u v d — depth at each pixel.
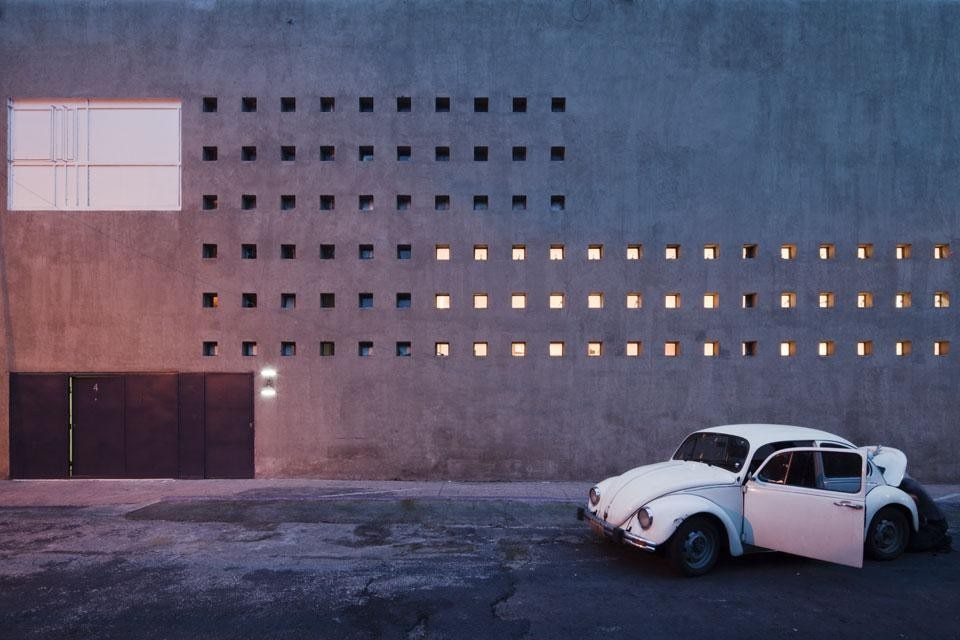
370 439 9.21
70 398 9.22
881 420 9.21
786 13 9.46
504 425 9.23
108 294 9.24
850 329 9.28
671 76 9.42
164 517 7.14
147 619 4.37
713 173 9.38
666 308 9.33
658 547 5.22
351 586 5.02
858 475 5.32
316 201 9.34
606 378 9.27
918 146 9.43
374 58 9.39
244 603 4.66
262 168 9.33
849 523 4.93
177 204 9.40
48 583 5.07
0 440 9.16
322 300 9.39
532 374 9.28
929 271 9.34
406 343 9.38
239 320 9.25
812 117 9.42
